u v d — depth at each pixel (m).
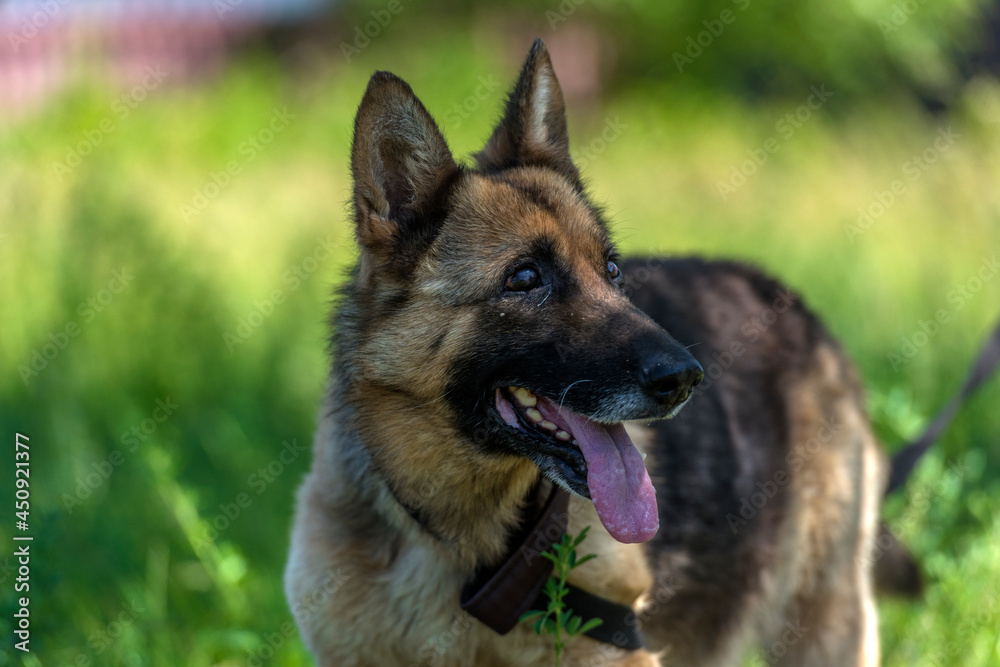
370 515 3.35
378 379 3.29
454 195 3.31
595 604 3.23
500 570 3.19
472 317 3.23
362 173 3.23
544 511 3.27
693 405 3.89
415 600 3.31
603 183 11.70
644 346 3.06
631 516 3.03
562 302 3.25
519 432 3.22
